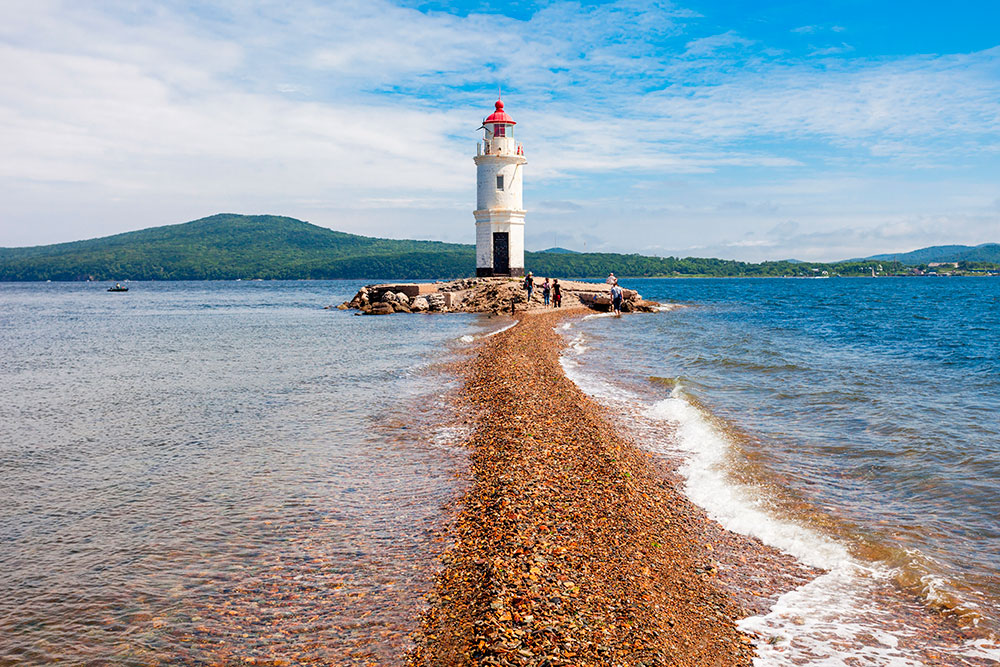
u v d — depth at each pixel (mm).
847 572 8258
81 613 7035
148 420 16328
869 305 73562
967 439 14000
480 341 33219
